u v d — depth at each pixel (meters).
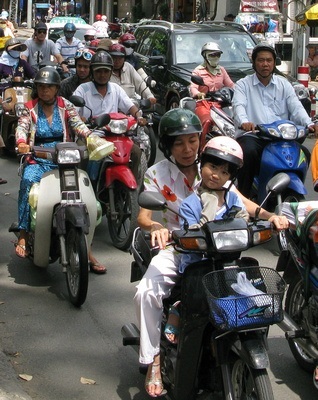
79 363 5.30
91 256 7.09
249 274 4.04
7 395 4.67
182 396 4.27
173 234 4.09
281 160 7.68
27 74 13.05
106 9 42.50
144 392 4.91
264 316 3.82
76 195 6.30
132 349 5.53
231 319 3.79
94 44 13.73
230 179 4.35
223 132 10.02
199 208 4.32
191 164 4.64
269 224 4.17
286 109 8.08
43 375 5.11
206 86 10.98
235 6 27.81
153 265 4.40
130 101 8.37
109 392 4.90
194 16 36.22
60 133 6.78
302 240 4.70
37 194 6.39
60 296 6.54
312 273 4.67
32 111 6.75
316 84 21.55
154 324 4.36
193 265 4.14
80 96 8.07
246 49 14.53
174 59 14.29
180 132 4.54
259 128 7.73
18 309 6.23
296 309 5.08
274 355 5.45
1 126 12.37
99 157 6.35
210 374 4.25
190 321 4.09
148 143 10.70
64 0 47.78
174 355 4.30
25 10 50.50
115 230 7.93
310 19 19.16
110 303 6.39
